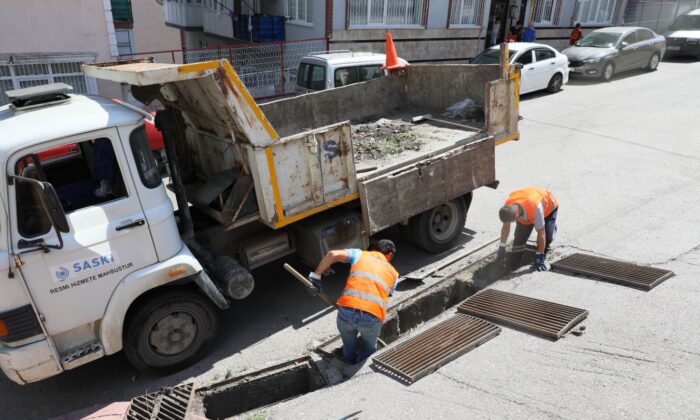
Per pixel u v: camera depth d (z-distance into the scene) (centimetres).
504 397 372
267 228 542
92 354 410
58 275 383
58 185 421
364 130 706
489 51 1430
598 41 1669
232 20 1844
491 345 438
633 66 1697
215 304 456
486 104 621
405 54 1667
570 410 353
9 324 372
